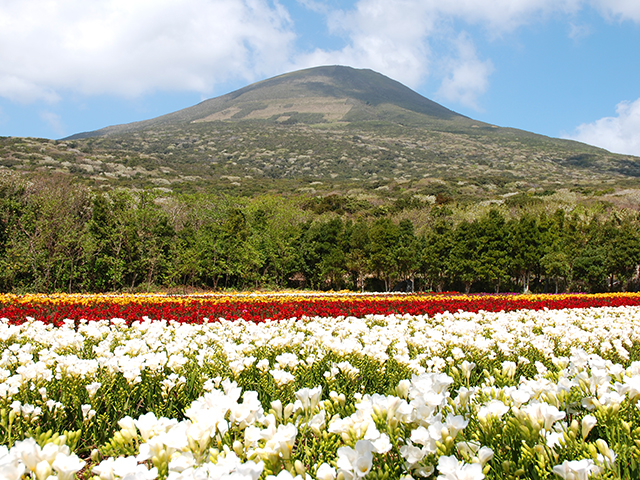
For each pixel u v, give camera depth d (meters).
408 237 34.84
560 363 3.91
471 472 1.89
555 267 30.80
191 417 2.42
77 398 3.94
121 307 11.90
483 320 10.38
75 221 27.14
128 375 4.04
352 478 1.96
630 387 2.85
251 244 30.98
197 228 35.16
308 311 11.45
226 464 1.99
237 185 95.31
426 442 2.24
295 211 39.28
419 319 9.29
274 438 2.22
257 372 4.88
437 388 2.84
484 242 32.09
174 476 1.83
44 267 24.83
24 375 4.02
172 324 8.52
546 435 2.40
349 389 4.41
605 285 33.31
